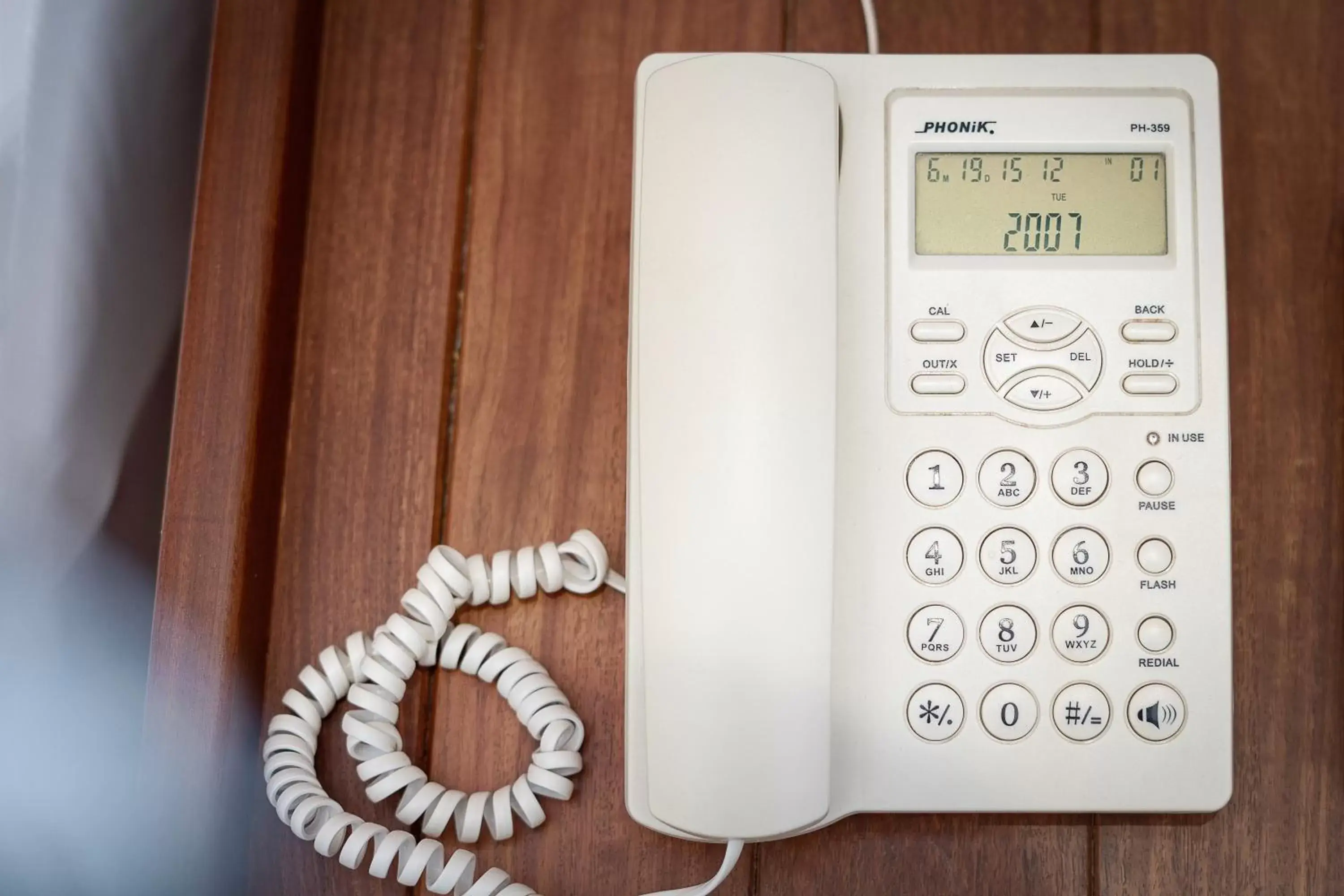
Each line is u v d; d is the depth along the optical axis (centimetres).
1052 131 46
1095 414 44
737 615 40
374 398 49
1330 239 50
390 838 42
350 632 47
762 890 46
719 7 52
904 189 45
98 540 44
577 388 49
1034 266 45
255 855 46
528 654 47
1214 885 46
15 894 40
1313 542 48
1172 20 52
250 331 45
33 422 41
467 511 48
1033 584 43
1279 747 47
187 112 49
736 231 42
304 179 49
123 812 42
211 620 43
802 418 41
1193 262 45
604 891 46
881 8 52
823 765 40
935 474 44
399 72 51
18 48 40
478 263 50
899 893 46
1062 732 42
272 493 47
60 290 42
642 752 41
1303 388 49
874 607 43
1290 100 51
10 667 40
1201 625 43
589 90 52
